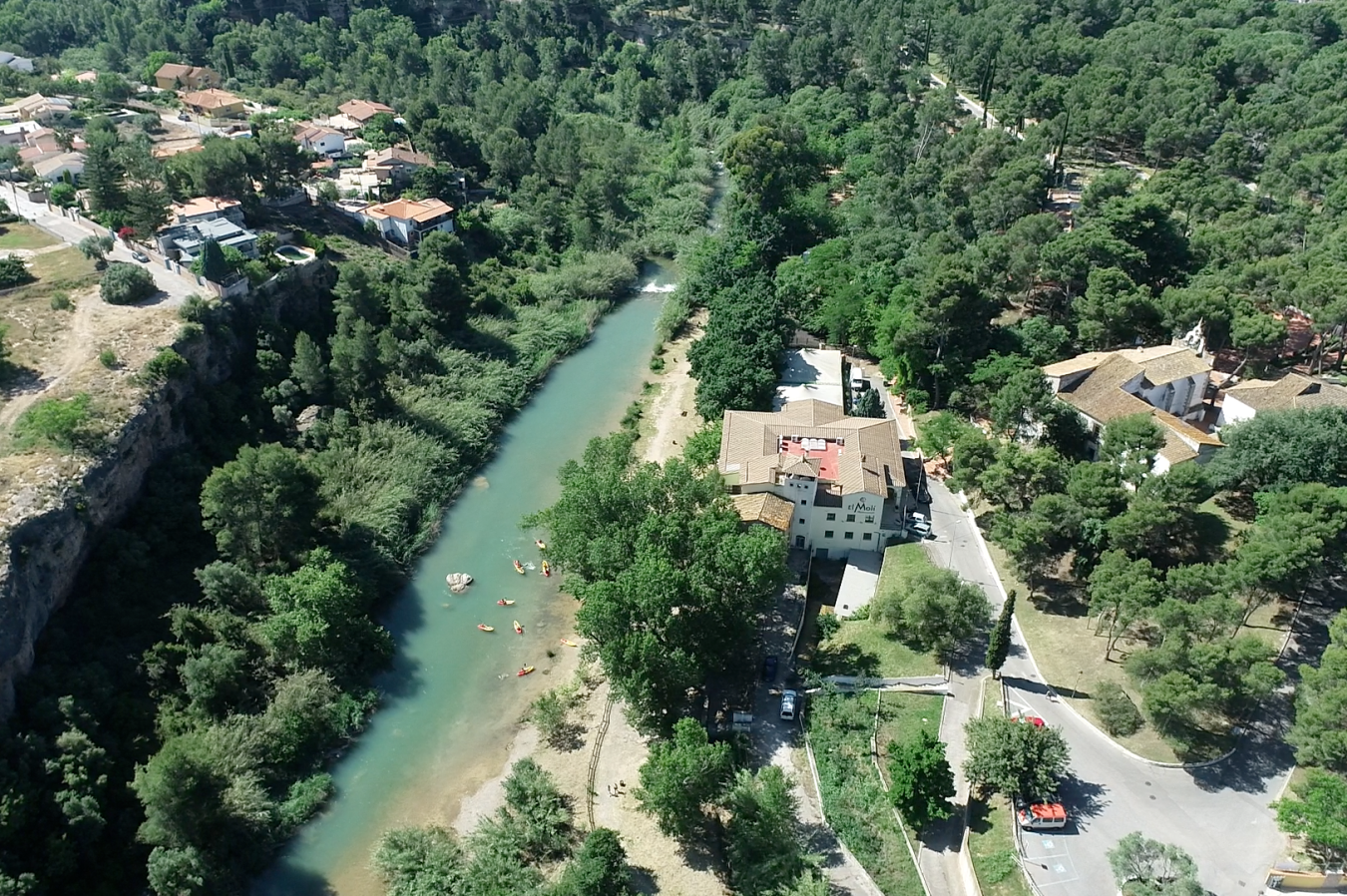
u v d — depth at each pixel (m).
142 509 108.44
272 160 172.88
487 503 131.00
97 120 195.00
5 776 77.06
